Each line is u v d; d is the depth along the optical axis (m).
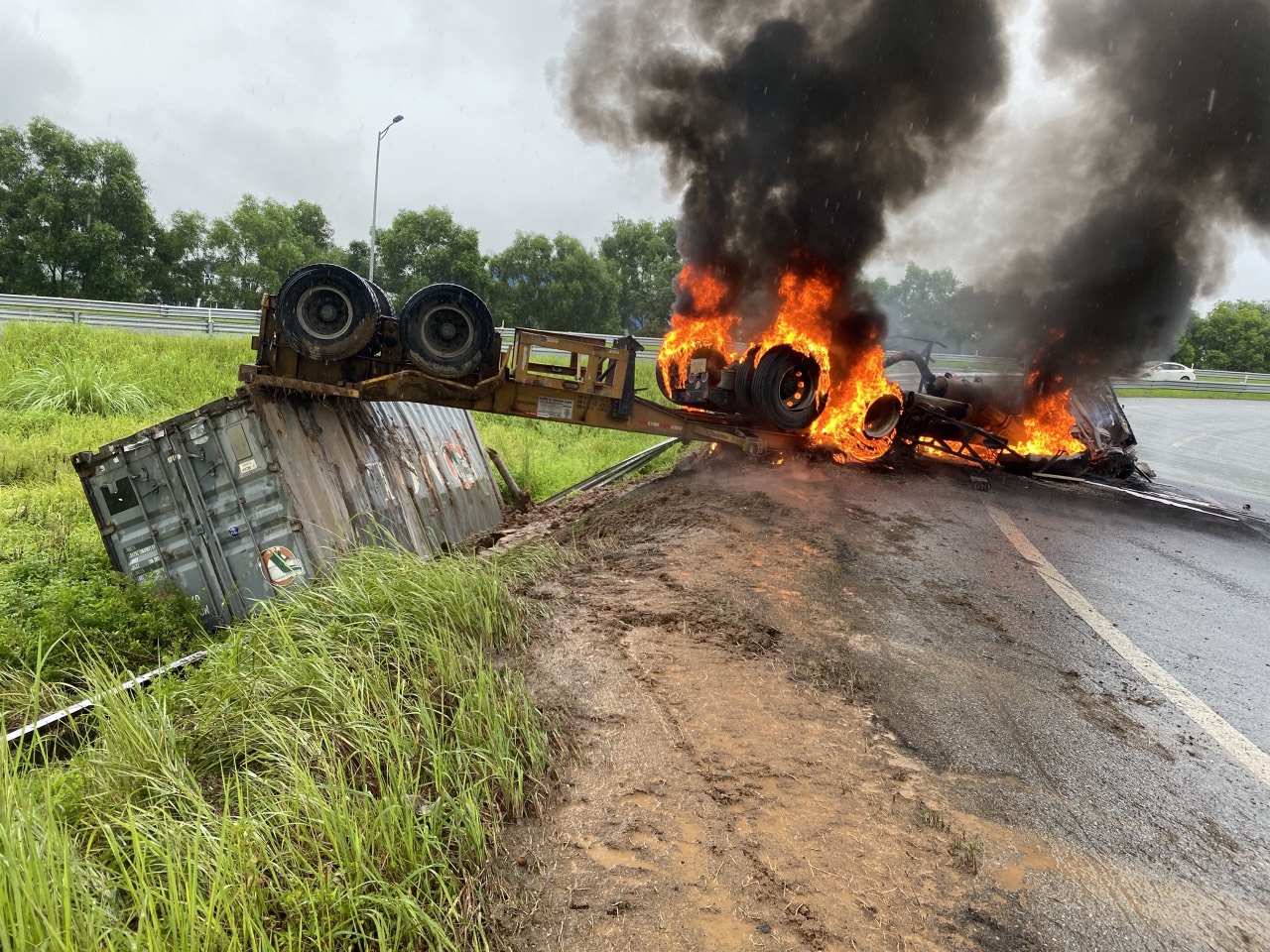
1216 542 8.26
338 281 6.95
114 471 7.06
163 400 15.04
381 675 3.46
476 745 3.00
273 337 7.25
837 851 2.65
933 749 3.40
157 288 44.41
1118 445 12.50
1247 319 50.56
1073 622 5.30
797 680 3.88
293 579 6.96
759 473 8.52
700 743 3.25
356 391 7.26
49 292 40.06
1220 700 4.31
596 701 3.54
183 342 18.03
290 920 2.14
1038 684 4.23
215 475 7.00
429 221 47.28
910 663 4.25
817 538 6.26
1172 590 6.33
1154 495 10.83
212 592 7.06
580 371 8.12
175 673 5.19
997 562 6.45
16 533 8.17
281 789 2.72
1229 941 2.45
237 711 3.33
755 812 2.82
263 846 2.36
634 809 2.80
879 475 9.09
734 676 3.85
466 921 2.24
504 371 7.86
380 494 8.42
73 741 4.22
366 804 2.57
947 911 2.42
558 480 13.26
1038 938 2.35
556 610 4.61
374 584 4.57
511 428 16.83
